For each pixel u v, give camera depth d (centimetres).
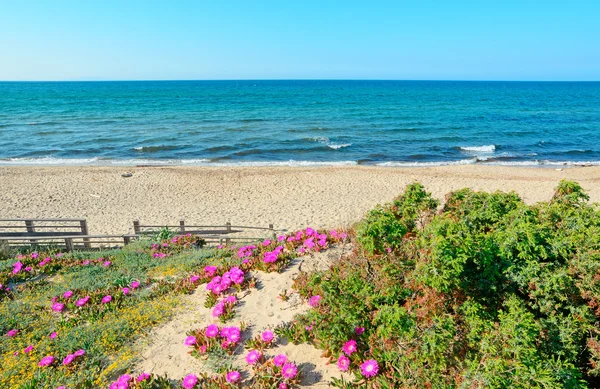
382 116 5300
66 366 519
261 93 10806
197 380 466
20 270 841
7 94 10300
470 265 446
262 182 2216
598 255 416
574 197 560
